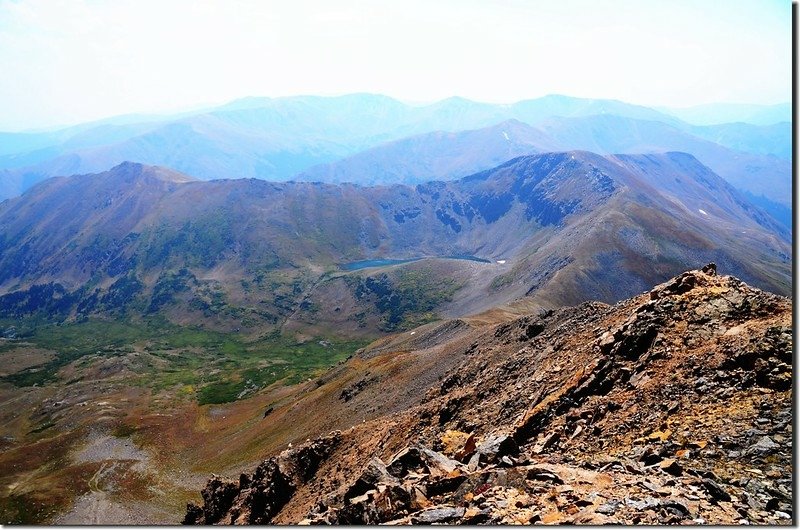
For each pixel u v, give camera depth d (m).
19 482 147.12
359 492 23.20
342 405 109.50
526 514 14.28
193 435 173.50
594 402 25.36
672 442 18.80
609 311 43.53
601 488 15.52
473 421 37.28
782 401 18.69
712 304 27.73
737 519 12.95
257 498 57.06
